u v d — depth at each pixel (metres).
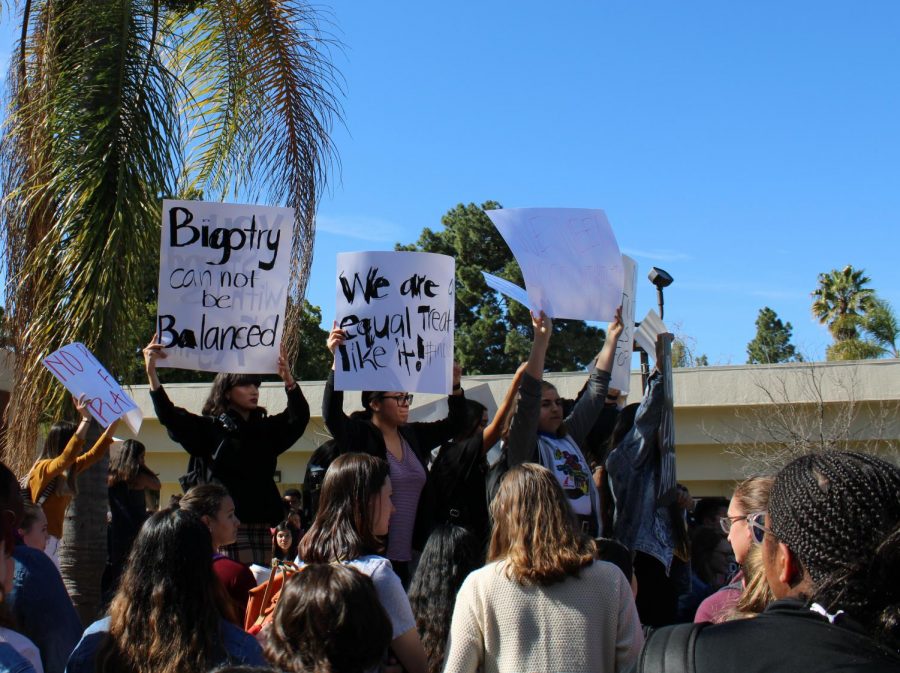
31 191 6.54
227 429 5.45
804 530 1.79
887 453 18.03
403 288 5.59
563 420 5.92
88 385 5.20
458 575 4.23
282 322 5.65
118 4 7.06
